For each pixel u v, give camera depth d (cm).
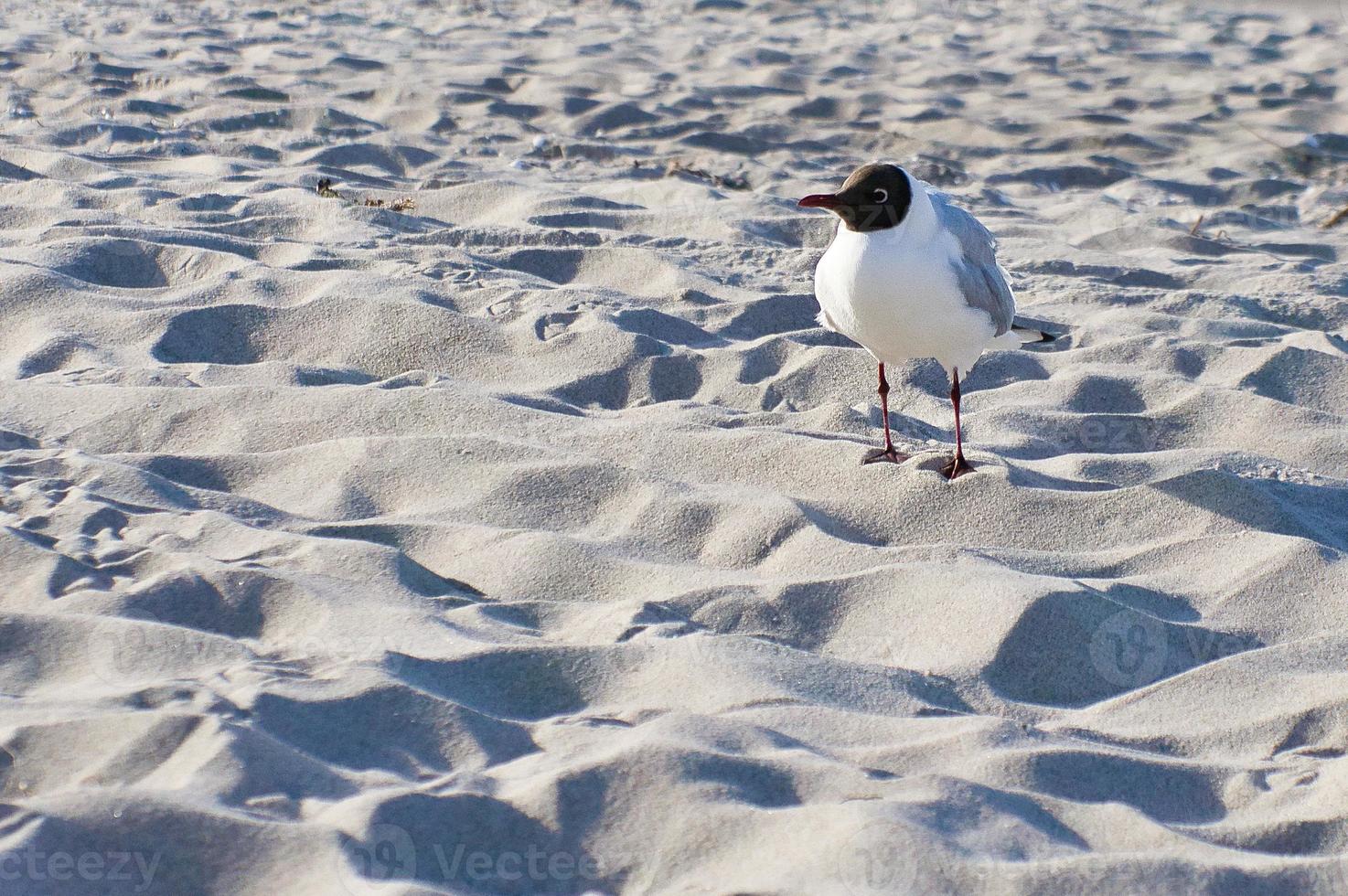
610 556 388
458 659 318
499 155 1004
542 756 284
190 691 288
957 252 424
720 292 654
